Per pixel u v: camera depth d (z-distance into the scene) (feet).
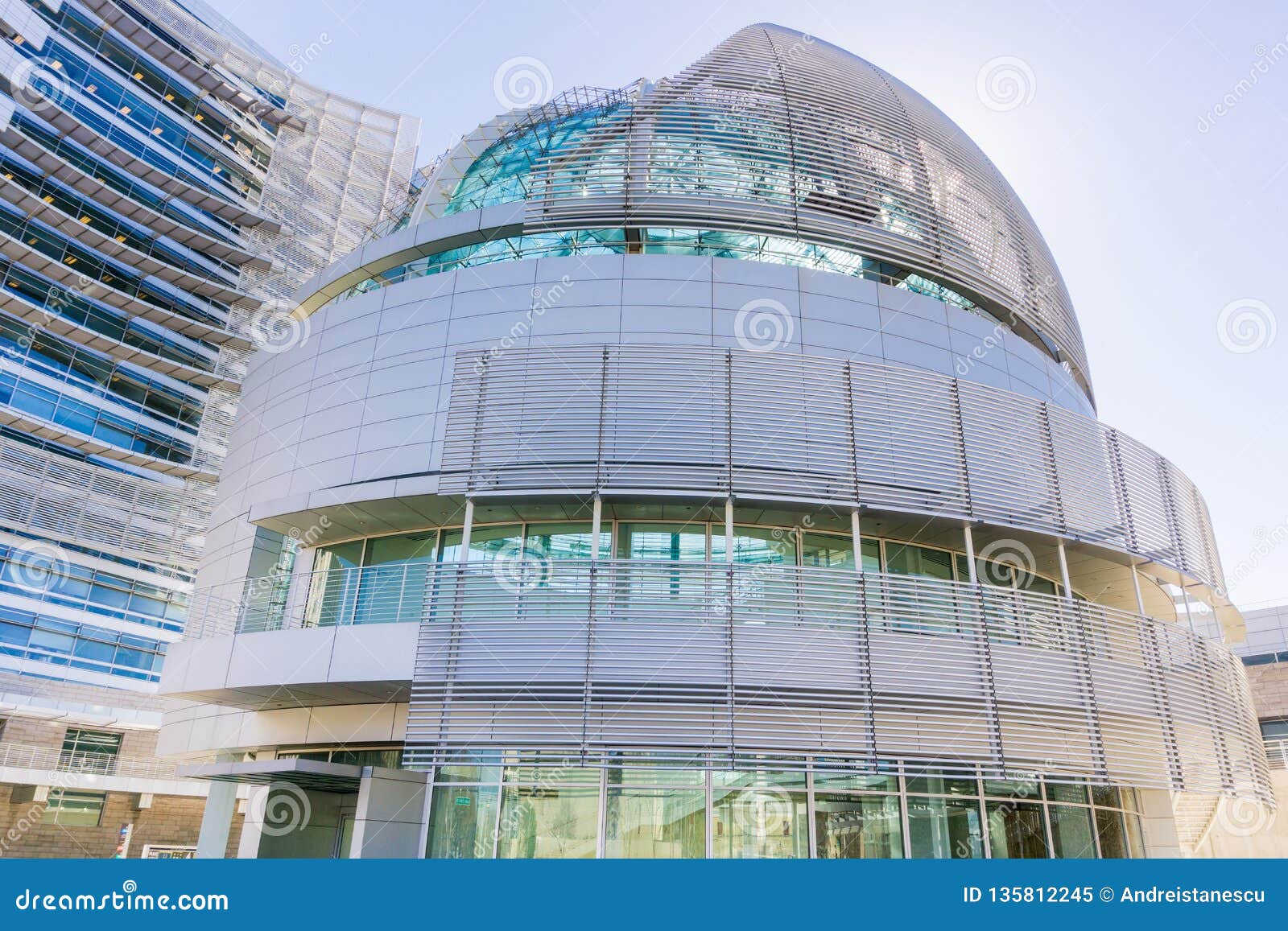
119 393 129.70
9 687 102.06
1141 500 59.57
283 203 167.84
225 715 60.13
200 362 141.90
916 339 59.11
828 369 51.90
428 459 54.44
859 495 49.24
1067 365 75.41
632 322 55.77
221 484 68.90
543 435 49.32
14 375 116.06
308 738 54.13
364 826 42.22
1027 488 53.52
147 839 104.73
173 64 152.46
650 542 50.72
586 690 43.34
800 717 44.29
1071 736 48.24
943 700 45.83
